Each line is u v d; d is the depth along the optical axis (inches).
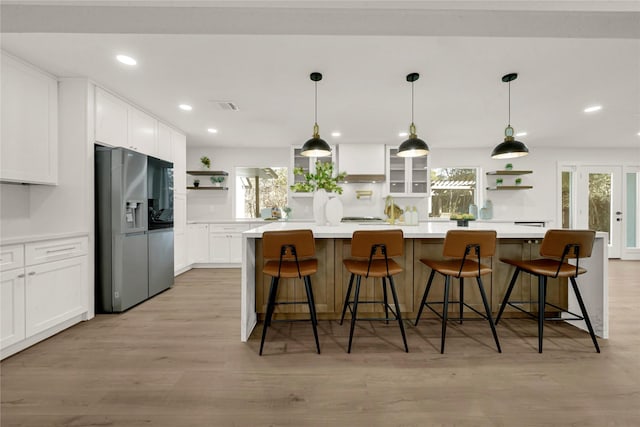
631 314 105.1
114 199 108.4
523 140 195.2
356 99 123.3
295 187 113.6
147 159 123.3
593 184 218.4
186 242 178.4
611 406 57.3
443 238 95.6
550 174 218.1
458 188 223.8
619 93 117.6
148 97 122.1
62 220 104.0
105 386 63.7
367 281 97.8
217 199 213.9
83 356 76.6
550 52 87.0
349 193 214.7
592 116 145.9
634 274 167.9
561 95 119.1
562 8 50.0
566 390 62.2
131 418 54.2
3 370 69.7
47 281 86.7
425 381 65.5
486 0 49.9
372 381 65.6
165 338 87.7
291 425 52.6
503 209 218.8
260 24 55.7
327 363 73.1
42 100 98.0
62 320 91.7
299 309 97.6
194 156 213.5
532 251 98.5
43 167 98.2
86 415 54.9
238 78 104.3
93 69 97.8
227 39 80.5
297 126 162.4
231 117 147.4
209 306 117.3
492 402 58.6
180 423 53.0
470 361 73.8
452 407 57.2
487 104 128.9
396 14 52.2
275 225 116.0
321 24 55.7
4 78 86.4
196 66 95.7
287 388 63.2
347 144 197.9
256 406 57.5
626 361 73.6
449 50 86.0
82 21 54.7
